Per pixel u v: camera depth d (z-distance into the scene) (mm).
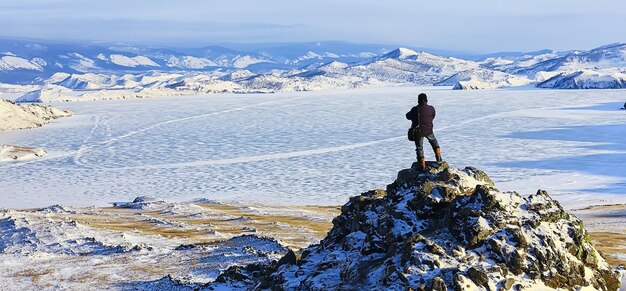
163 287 26438
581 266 15680
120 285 27656
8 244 41406
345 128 187750
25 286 28422
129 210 64500
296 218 59094
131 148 152375
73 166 123125
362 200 19969
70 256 35750
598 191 81000
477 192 16516
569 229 16297
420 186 17609
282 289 17688
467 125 185750
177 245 40719
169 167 119250
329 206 74312
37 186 99875
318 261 18812
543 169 102375
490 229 15719
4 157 133625
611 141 137625
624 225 49938
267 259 31281
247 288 21172
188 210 63188
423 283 14492
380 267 16016
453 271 14625
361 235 18359
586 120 191750
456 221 16344
